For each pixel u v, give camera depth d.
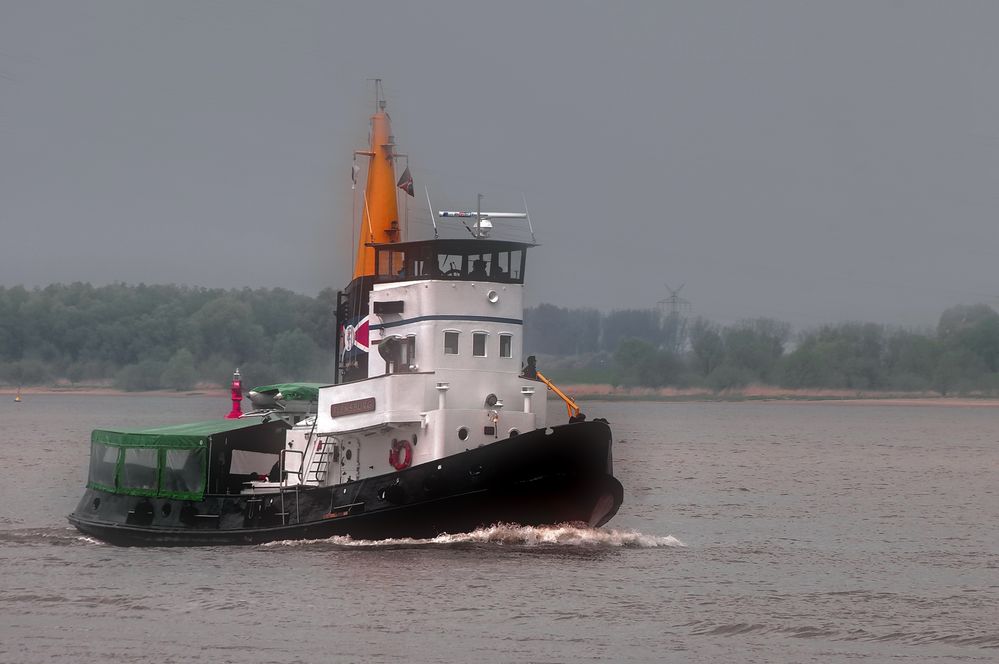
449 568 119.06
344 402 131.50
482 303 130.12
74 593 111.56
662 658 93.94
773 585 119.94
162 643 96.00
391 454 129.75
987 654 96.12
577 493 127.31
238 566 120.31
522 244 131.75
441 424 125.94
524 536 129.88
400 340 131.75
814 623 104.69
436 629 99.75
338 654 93.50
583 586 114.25
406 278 132.50
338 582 113.69
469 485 124.00
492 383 130.00
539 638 98.06
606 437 126.44
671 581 119.12
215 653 93.62
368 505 126.44
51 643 96.12
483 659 92.75
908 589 119.62
